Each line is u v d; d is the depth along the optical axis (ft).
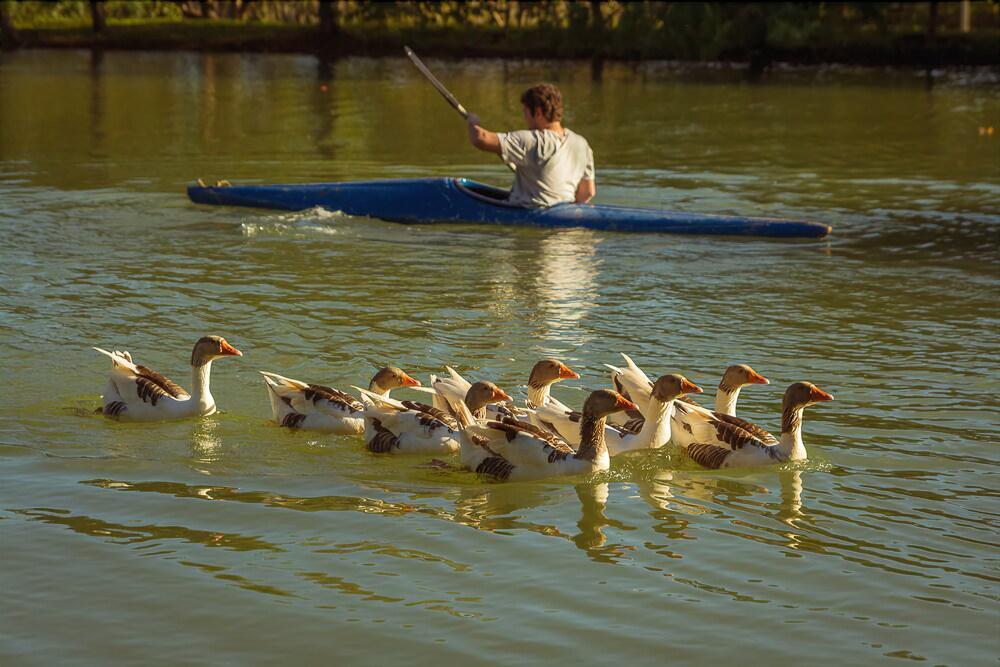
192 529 23.68
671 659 18.97
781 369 34.24
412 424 28.22
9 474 26.35
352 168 71.92
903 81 128.16
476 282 44.19
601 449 26.99
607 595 21.07
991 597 21.08
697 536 23.61
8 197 60.70
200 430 29.37
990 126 91.30
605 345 36.40
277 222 55.01
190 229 53.26
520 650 19.22
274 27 199.00
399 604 20.71
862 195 63.10
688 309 40.75
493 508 25.02
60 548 22.71
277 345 36.06
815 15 163.94
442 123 94.02
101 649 19.20
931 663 18.90
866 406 31.19
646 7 169.07
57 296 41.04
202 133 87.76
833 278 45.29
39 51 176.86
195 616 20.22
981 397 31.76
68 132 87.66
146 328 37.50
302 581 21.53
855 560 22.53
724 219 53.42
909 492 25.76
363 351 35.53
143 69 146.30
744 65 151.74
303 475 26.73
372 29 191.42
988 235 53.31
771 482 26.45
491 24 196.24
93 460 27.32
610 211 54.65
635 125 93.20
